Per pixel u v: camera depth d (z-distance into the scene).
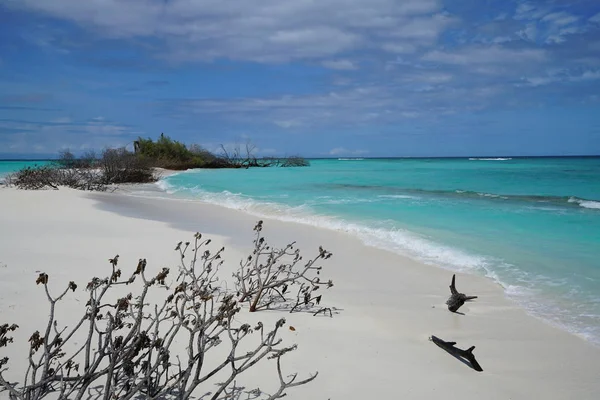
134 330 3.17
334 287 7.24
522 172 39.59
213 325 5.16
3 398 3.39
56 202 16.97
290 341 4.86
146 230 11.67
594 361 4.64
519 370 4.43
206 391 3.70
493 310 6.15
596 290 6.87
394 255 9.37
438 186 25.78
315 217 14.30
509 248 9.66
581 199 18.39
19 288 6.10
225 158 60.50
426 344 5.00
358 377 4.14
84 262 7.86
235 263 8.44
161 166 53.97
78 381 3.34
